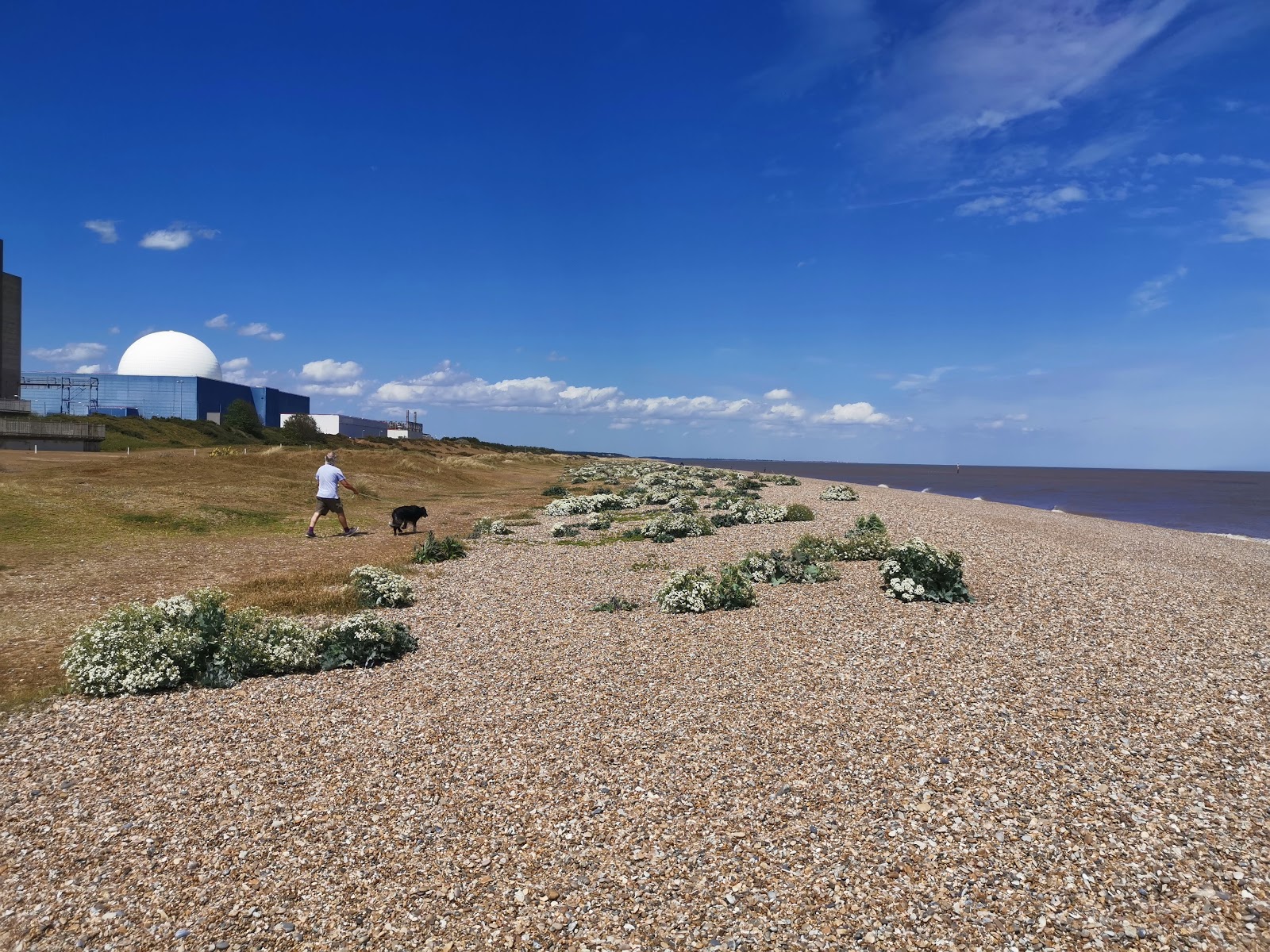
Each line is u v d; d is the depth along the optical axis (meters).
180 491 28.83
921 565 14.70
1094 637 11.83
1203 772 7.22
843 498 37.00
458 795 7.20
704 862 6.00
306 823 6.72
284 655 10.98
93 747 8.33
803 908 5.40
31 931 5.28
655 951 5.02
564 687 10.21
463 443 130.75
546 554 21.66
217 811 6.94
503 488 51.56
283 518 27.69
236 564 19.23
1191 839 6.08
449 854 6.20
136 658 10.23
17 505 23.41
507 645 12.33
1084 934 5.02
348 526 26.12
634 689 10.02
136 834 6.54
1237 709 8.81
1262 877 5.55
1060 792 6.88
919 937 5.06
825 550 18.50
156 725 8.98
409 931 5.28
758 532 24.91
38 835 6.52
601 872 5.91
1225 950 4.82
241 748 8.32
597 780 7.44
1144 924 5.09
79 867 6.05
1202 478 178.62
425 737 8.60
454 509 36.00
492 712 9.34
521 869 5.97
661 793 7.13
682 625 13.18
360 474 43.22
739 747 8.06
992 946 4.95
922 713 8.80
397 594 14.99
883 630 12.30
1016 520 30.28
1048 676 10.02
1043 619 12.92
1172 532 31.97
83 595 15.17
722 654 11.38
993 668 10.37
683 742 8.26
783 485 51.22
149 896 5.68
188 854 6.24
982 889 5.52
